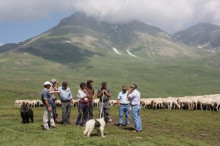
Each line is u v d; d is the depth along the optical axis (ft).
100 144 44.24
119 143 45.44
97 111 104.63
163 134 56.80
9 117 77.82
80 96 62.39
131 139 48.62
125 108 64.90
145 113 94.79
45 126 55.67
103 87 63.46
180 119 79.10
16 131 53.31
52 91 62.08
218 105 101.19
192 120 77.61
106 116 58.70
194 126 68.13
